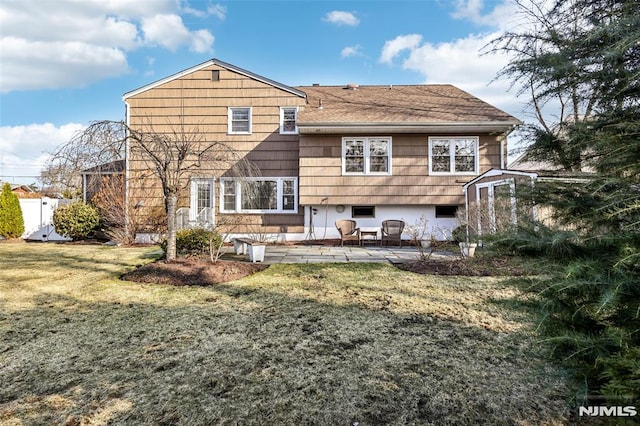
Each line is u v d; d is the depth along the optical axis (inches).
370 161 444.8
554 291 74.2
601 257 70.5
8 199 510.6
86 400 92.4
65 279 239.3
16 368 110.8
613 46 67.3
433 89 553.0
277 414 85.9
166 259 269.4
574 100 88.3
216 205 470.6
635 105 76.2
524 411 86.0
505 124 406.0
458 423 81.8
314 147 445.4
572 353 73.1
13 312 167.9
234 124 480.1
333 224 466.9
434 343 128.9
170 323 152.0
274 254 358.0
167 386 99.4
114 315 163.2
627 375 63.0
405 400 91.5
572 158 87.7
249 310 170.1
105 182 431.2
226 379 103.3
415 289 209.0
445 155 439.8
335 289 210.1
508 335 135.9
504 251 83.1
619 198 68.6
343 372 107.0
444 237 444.8
